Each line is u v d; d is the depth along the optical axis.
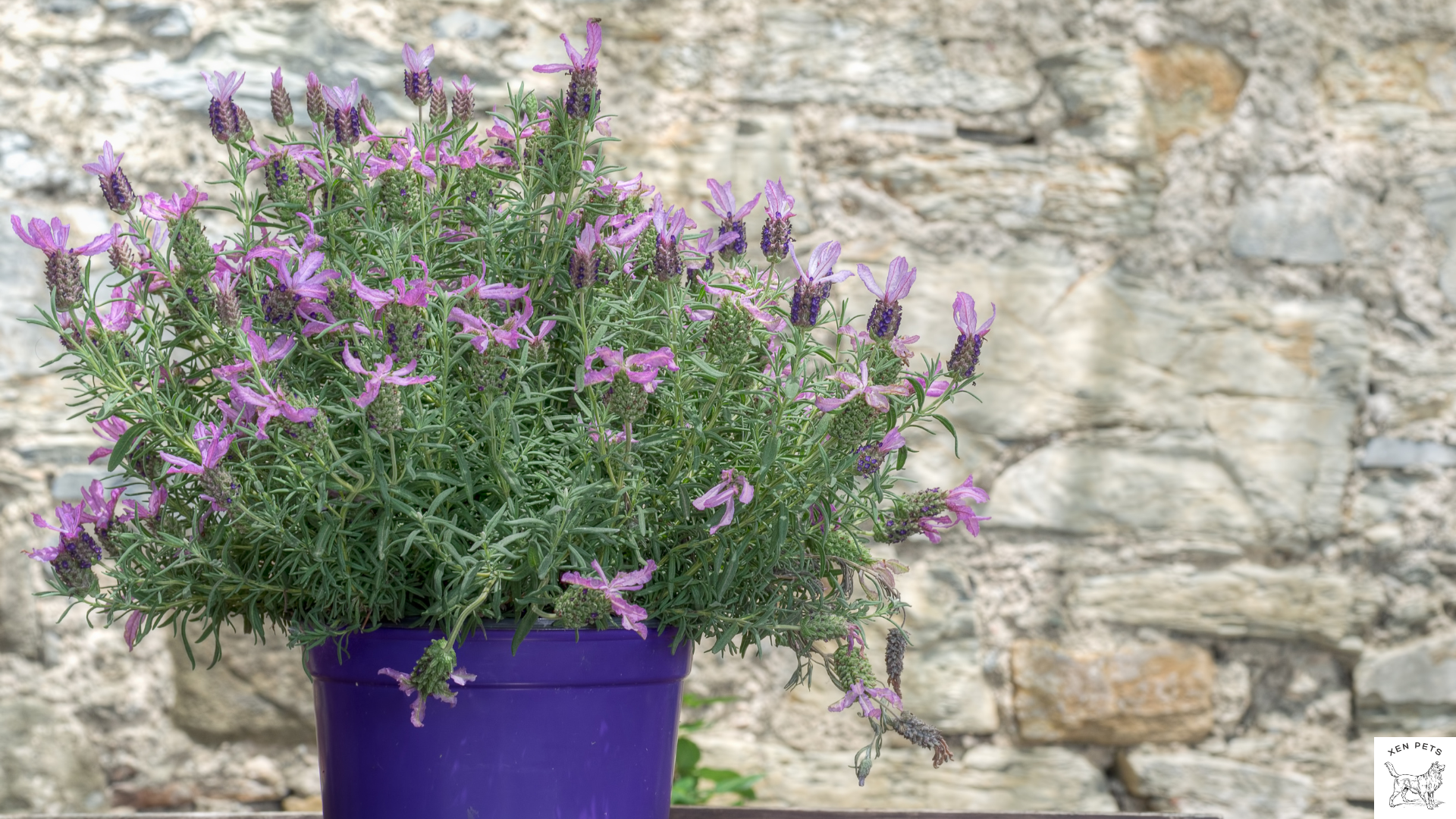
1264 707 3.00
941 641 2.95
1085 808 2.95
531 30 2.98
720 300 1.33
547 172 1.37
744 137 3.00
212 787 2.82
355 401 1.27
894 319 1.33
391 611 1.35
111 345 1.33
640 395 1.28
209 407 1.38
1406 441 3.02
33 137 2.85
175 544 1.31
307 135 2.88
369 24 2.93
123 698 2.80
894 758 2.92
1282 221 3.06
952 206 3.03
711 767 2.87
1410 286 3.06
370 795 1.34
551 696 1.33
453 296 1.29
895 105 3.04
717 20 3.03
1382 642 3.00
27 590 2.78
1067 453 3.00
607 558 1.33
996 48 3.07
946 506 1.39
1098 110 3.06
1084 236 3.04
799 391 1.33
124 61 2.87
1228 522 2.99
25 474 2.80
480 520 1.33
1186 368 3.02
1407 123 3.09
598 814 1.34
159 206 1.36
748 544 1.34
